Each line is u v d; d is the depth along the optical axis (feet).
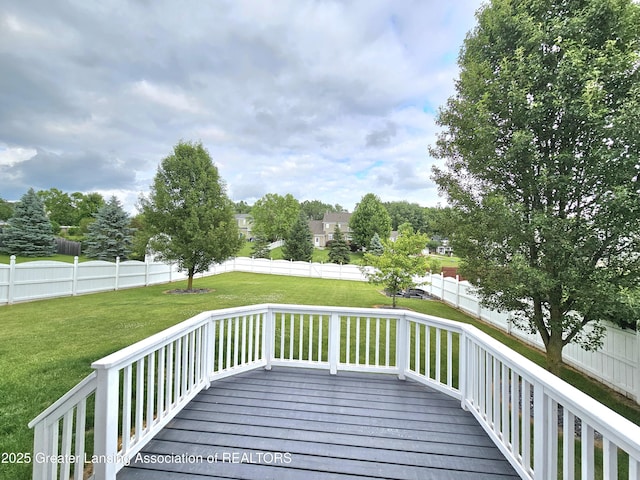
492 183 13.82
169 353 8.88
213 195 39.60
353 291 44.39
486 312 28.09
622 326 14.79
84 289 34.47
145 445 7.82
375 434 8.79
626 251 11.13
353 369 13.23
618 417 4.22
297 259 90.99
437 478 7.02
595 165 10.67
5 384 11.58
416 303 35.91
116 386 6.49
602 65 10.29
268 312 13.79
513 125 12.53
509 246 12.89
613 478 4.07
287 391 11.46
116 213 69.15
